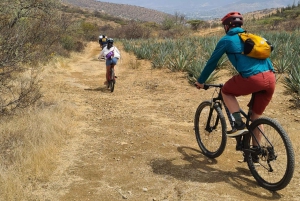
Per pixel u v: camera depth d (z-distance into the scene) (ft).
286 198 11.52
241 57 12.07
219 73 37.22
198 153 15.99
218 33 120.26
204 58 42.34
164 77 37.68
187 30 138.51
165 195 11.86
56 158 14.92
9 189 11.39
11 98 22.84
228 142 17.24
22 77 29.32
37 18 38.09
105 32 155.94
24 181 12.42
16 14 32.37
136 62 47.98
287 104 23.95
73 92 30.89
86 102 26.89
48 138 16.47
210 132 15.72
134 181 12.94
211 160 15.08
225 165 14.51
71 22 74.54
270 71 12.19
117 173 13.65
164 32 138.00
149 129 19.63
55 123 18.66
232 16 12.71
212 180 12.98
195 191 12.07
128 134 18.67
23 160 13.65
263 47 11.81
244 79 12.08
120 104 26.43
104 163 14.65
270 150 11.98
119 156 15.48
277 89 28.40
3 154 14.33
